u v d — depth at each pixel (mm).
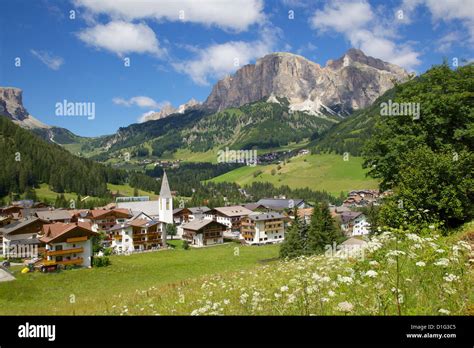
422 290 9375
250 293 13828
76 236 73188
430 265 10414
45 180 184875
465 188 21391
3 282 59469
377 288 9031
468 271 10367
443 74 28688
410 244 12344
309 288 10016
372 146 30656
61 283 60781
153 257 91938
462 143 26875
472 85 27734
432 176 21516
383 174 29766
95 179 198375
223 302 13234
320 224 70375
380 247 12594
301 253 67812
